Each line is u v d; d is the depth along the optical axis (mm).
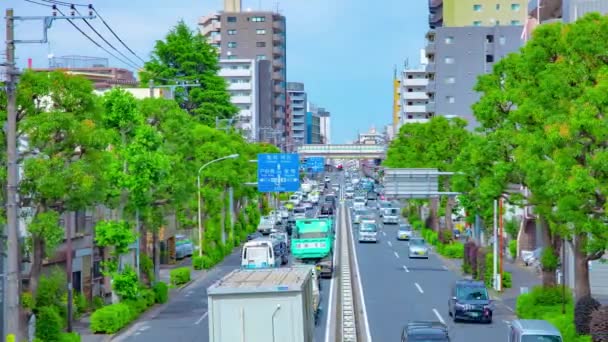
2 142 29781
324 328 36625
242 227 90938
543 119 33094
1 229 28891
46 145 31188
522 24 137000
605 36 31750
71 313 35312
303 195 153125
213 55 103562
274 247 59406
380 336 34688
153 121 48688
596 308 31359
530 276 59188
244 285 22062
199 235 67375
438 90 125125
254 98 166875
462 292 39906
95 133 31344
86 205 32406
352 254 74188
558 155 29203
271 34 178625
